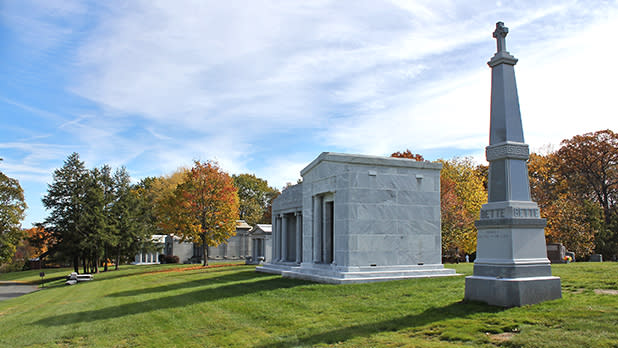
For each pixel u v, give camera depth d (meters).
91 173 62.38
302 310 17.56
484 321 12.62
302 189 32.53
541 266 14.53
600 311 12.26
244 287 25.25
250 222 95.19
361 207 24.59
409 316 14.54
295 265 33.44
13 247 64.88
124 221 61.75
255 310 18.44
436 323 13.16
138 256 79.50
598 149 55.91
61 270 80.19
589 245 48.88
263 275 32.56
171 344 14.77
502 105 15.34
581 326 11.12
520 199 14.84
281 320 16.30
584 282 17.45
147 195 82.88
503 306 13.90
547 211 50.22
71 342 16.23
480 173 61.16
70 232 57.19
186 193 52.03
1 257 63.78
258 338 14.37
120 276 47.53
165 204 56.34
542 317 12.23
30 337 17.50
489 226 14.88
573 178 57.94
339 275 23.64
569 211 49.47
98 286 37.31
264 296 21.39
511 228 14.34
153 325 17.69
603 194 58.53
